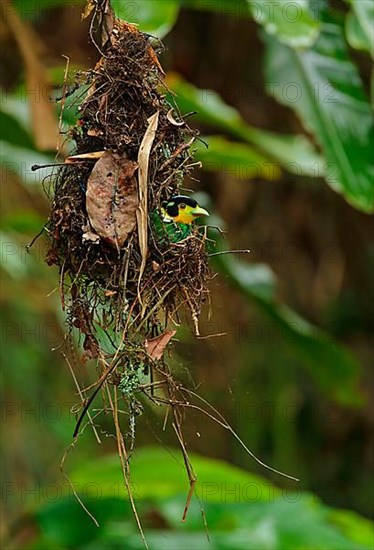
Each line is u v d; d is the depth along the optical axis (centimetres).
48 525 673
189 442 1093
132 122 615
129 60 615
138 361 616
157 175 616
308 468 1159
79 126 616
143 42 616
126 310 617
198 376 1088
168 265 617
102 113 615
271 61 691
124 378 616
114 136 614
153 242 616
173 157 616
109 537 672
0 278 832
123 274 615
